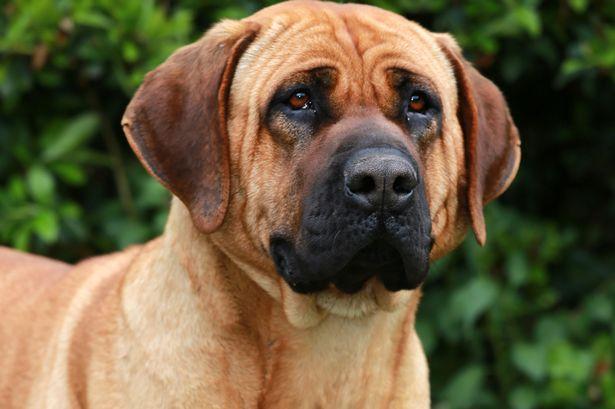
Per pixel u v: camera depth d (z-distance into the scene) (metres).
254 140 5.42
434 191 5.60
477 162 5.84
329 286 5.45
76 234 9.50
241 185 5.46
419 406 5.89
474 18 9.53
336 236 5.06
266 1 9.13
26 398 6.12
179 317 5.48
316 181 5.16
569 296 10.84
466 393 9.72
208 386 5.44
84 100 9.64
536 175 10.97
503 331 10.20
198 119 5.51
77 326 5.93
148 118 5.67
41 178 9.27
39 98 9.58
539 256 10.16
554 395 9.82
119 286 5.87
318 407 5.61
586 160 10.78
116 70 9.15
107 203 9.87
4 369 6.33
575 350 10.07
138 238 9.52
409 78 5.50
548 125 10.84
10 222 9.20
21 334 6.36
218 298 5.48
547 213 11.24
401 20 5.93
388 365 5.74
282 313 5.52
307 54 5.44
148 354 5.47
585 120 10.65
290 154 5.37
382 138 5.13
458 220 5.93
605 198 11.09
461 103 5.89
